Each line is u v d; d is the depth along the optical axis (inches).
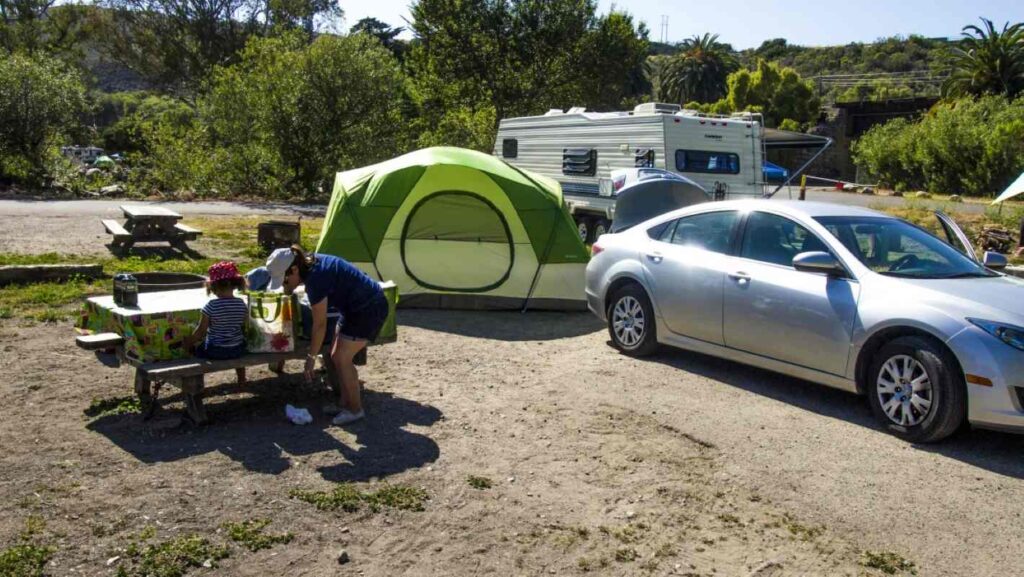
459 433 209.2
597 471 188.1
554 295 376.5
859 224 254.2
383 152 1093.1
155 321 203.9
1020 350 195.9
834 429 219.5
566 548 152.3
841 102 2170.3
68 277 381.7
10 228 559.5
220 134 1084.5
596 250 315.3
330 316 228.1
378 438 203.2
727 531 161.3
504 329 339.6
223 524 154.8
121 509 159.2
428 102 1549.0
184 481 173.5
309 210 888.3
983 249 697.6
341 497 167.0
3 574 133.4
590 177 673.0
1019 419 194.2
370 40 1088.8
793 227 255.9
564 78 1595.7
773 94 2362.2
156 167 1031.0
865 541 158.9
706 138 610.9
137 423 206.5
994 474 191.6
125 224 508.7
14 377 239.5
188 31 1808.6
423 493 171.9
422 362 278.5
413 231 375.9
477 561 146.5
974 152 1531.7
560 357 292.5
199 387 205.0
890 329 217.6
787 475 188.2
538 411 228.2
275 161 1059.9
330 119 1046.4
